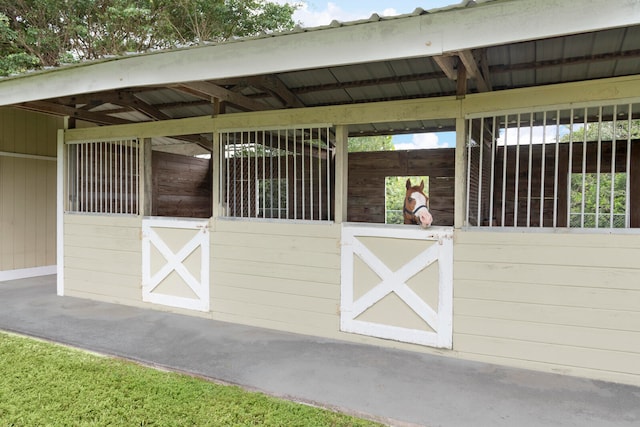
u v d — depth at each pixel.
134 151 4.71
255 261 3.75
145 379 2.59
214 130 3.93
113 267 4.49
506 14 2.04
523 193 4.64
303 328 3.55
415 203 3.26
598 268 2.63
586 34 2.94
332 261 3.43
